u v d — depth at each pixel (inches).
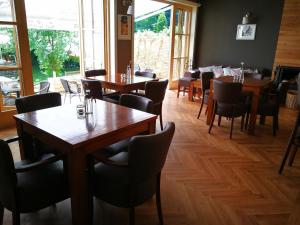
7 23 135.5
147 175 59.7
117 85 138.0
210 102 160.7
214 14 269.6
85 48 219.5
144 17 304.7
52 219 74.2
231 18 258.5
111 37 202.2
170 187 92.2
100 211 78.1
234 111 139.4
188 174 101.7
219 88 136.8
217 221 75.2
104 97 146.5
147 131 79.0
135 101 97.0
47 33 266.8
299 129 106.2
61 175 64.9
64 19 265.3
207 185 94.1
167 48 285.3
